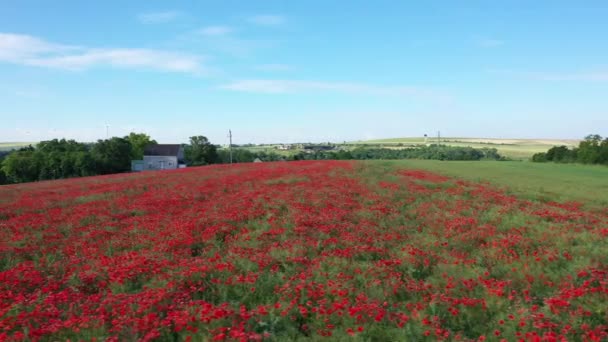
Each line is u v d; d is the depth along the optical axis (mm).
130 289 10734
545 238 15055
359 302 8836
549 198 26672
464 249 14359
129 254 13695
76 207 24469
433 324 7918
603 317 8148
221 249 14500
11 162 81000
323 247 14461
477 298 9320
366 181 33375
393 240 15305
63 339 7559
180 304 9180
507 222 18312
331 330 7770
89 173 87250
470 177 39156
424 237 15898
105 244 15570
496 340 7527
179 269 11750
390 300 9445
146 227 18094
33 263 13156
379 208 21453
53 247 15391
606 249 13164
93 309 8992
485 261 12781
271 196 25297
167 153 114062
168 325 7895
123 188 33594
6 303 9164
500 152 138875
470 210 21203
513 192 29141
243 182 33969
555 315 8117
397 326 7941
